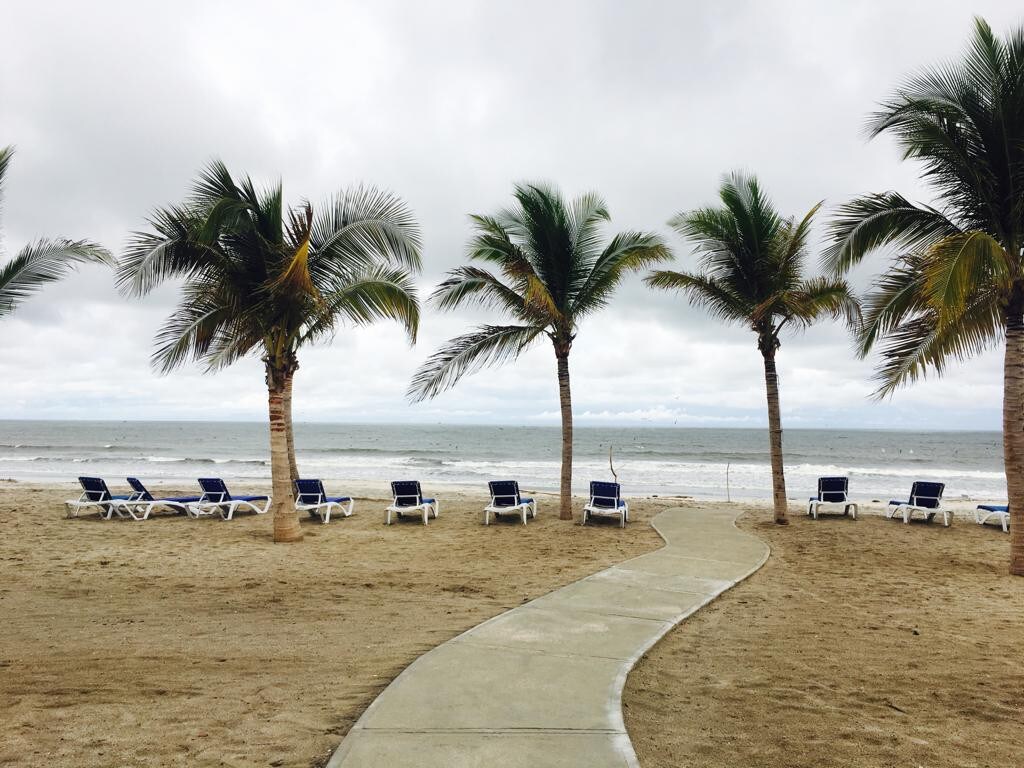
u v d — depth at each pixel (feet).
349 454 174.09
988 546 33.99
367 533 36.04
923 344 31.07
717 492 77.00
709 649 15.43
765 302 36.50
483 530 37.19
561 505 41.24
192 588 22.22
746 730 10.93
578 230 40.63
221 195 30.76
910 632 17.53
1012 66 24.52
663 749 10.07
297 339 34.12
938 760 10.02
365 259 34.45
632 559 26.35
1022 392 26.20
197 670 13.57
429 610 19.16
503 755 9.30
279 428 33.06
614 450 199.00
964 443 278.05
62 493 58.23
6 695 12.02
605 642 15.15
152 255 29.12
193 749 9.76
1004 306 26.45
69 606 19.52
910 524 41.98
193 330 32.83
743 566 25.18
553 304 37.45
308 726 10.66
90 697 11.97
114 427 499.51
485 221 38.34
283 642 15.72
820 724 11.30
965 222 27.02
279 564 26.84
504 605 19.83
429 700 11.38
